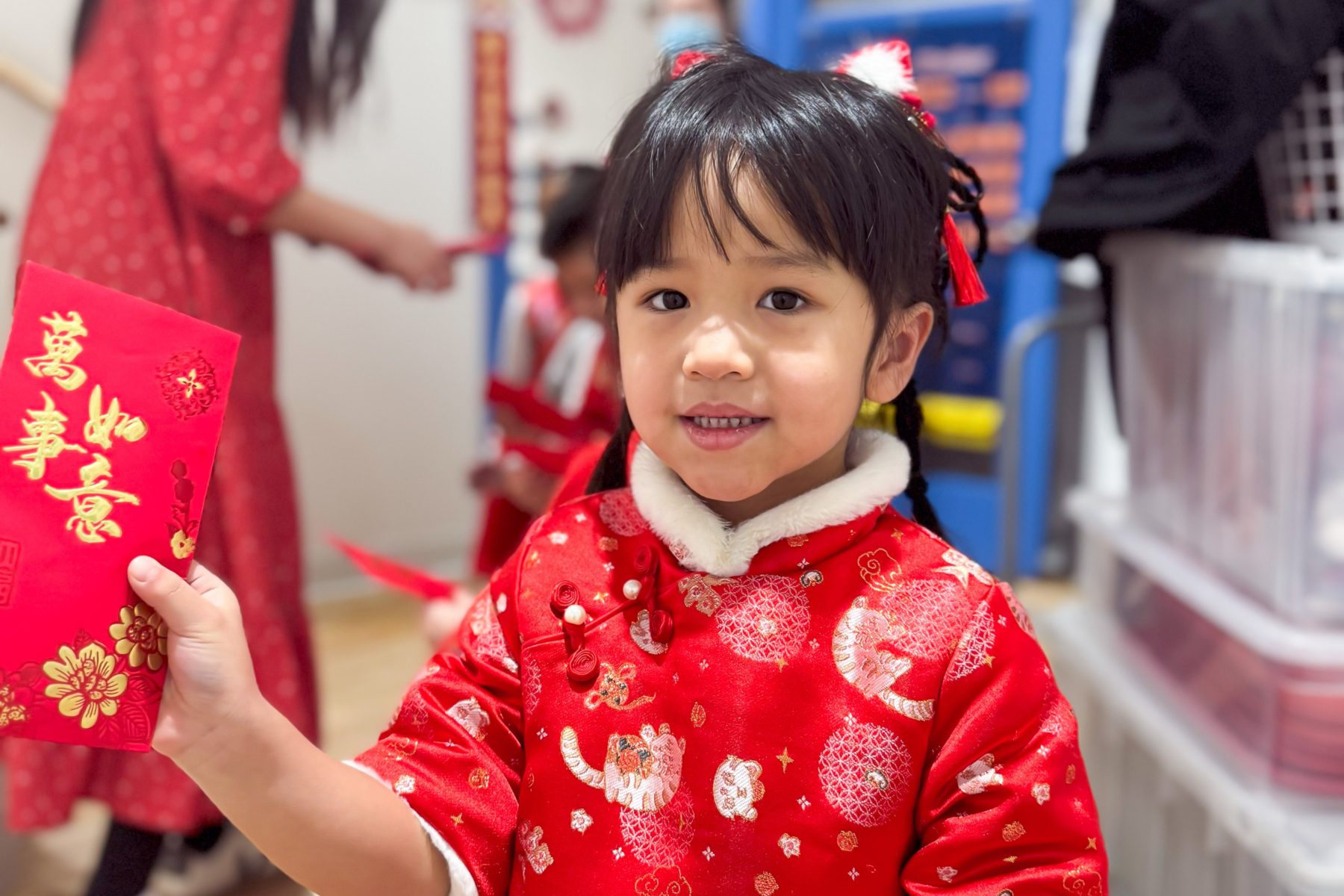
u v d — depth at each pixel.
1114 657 1.32
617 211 0.56
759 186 0.52
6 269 1.71
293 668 1.28
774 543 0.58
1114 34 1.17
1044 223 1.20
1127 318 1.29
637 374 0.56
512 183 2.51
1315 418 0.98
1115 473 2.36
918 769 0.55
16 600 0.47
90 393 0.48
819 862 0.54
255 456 1.27
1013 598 0.60
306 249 2.27
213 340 0.51
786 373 0.53
